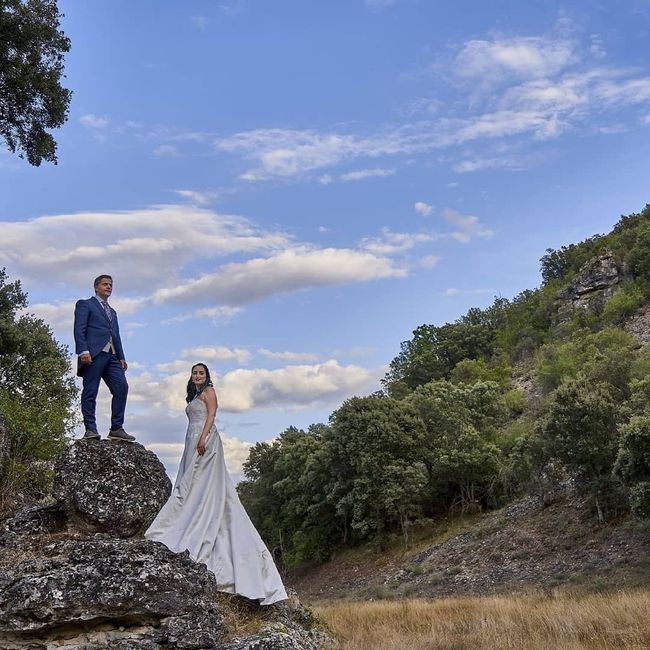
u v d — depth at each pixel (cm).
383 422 5684
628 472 3481
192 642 912
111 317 1209
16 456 1617
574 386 4447
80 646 895
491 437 6066
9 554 1044
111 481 1119
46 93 2211
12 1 2156
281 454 7150
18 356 2528
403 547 5391
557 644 1554
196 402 1130
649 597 2083
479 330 10581
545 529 4416
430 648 1589
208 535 1059
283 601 1198
